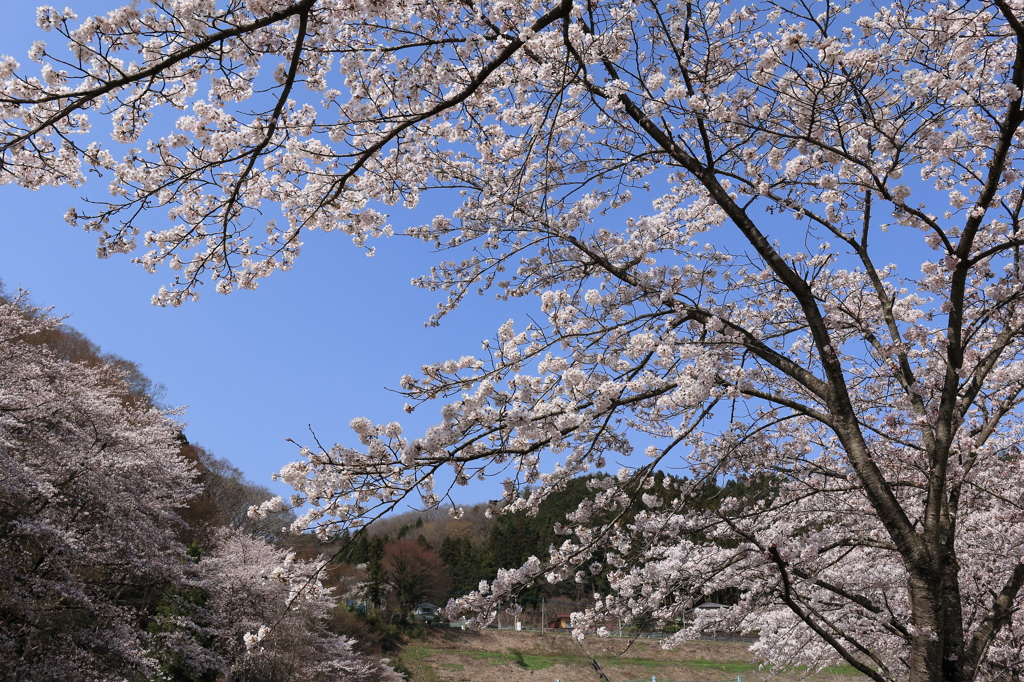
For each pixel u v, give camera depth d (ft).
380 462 13.85
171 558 51.55
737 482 20.11
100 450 46.21
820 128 17.11
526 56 17.17
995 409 20.61
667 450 17.08
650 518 18.35
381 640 115.75
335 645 74.54
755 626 24.11
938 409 17.24
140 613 53.06
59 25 12.61
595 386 15.15
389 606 139.74
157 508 50.06
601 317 16.90
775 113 17.92
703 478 18.61
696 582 18.62
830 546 18.42
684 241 19.71
